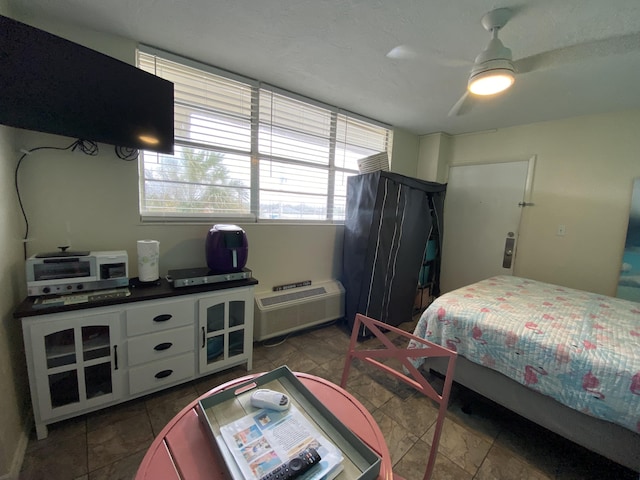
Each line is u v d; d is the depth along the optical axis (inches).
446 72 80.2
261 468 26.4
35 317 52.7
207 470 27.6
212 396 34.7
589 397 50.8
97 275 62.0
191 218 83.9
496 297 81.5
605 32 59.9
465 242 141.8
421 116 117.3
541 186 118.1
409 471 54.8
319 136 109.7
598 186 105.3
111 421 62.3
